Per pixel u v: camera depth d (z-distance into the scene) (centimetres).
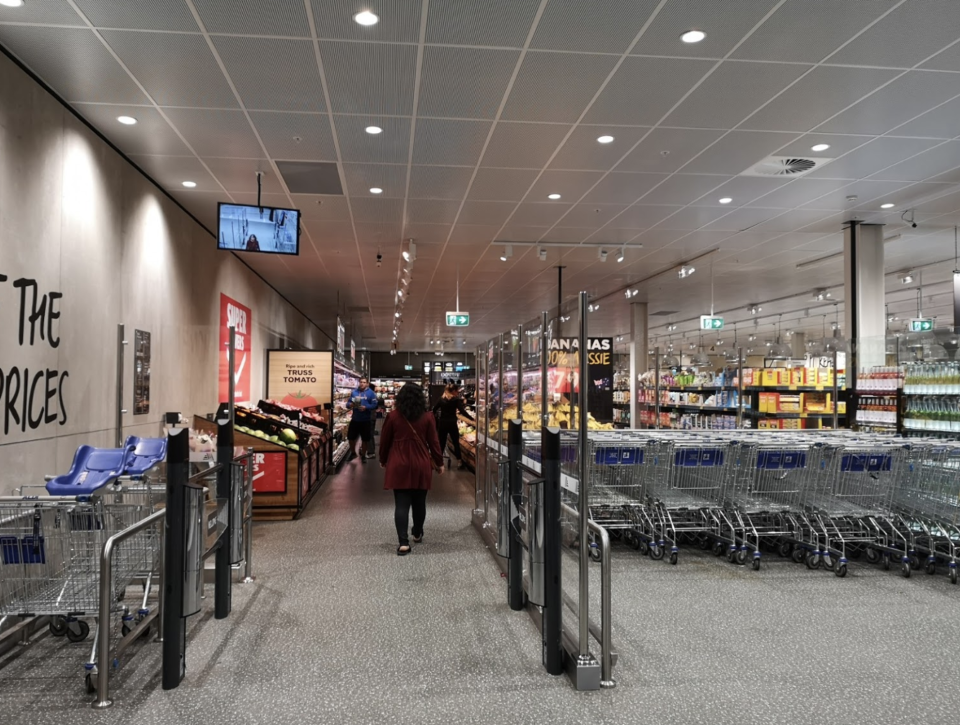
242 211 717
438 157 682
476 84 519
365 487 1008
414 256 1161
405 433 601
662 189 796
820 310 1950
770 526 608
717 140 640
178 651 317
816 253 1163
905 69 498
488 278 1406
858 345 820
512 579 436
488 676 330
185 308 850
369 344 3397
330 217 912
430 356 4109
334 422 1544
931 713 293
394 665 343
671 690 315
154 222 739
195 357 895
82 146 563
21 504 332
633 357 1719
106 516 346
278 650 363
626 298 1722
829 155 682
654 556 573
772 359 1198
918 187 792
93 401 573
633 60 483
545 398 438
